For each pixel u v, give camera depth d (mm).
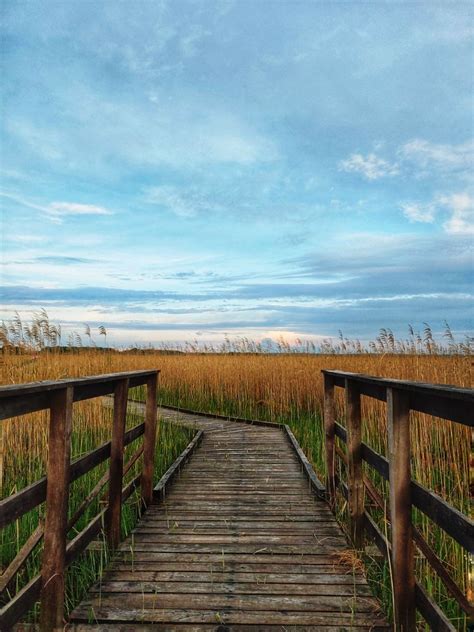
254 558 3693
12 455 6258
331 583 3262
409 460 2684
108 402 11633
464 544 2006
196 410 12812
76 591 3324
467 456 5309
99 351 11391
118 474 4008
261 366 12883
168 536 4191
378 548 3428
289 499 5352
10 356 8086
